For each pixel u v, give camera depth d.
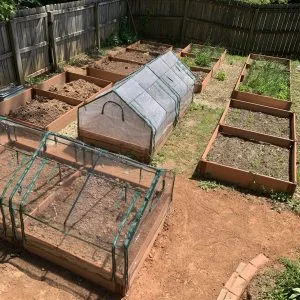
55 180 6.45
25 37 10.15
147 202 4.85
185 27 16.31
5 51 9.55
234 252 5.70
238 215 6.44
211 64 13.11
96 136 7.65
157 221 5.56
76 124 8.62
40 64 11.09
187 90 9.42
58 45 11.70
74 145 6.57
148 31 16.59
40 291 4.79
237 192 6.98
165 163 7.64
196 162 7.77
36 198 5.99
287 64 14.08
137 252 4.88
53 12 10.85
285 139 8.27
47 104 8.91
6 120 7.13
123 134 7.37
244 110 10.16
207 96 10.94
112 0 14.04
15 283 4.87
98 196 6.15
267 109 10.03
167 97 8.27
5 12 8.84
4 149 7.15
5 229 5.28
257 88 11.11
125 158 5.86
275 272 5.37
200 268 5.38
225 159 7.70
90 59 12.99
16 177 6.45
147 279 5.12
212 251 5.68
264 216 6.46
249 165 7.56
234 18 15.31
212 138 8.14
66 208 5.85
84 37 13.05
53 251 5.02
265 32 15.30
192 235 5.94
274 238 6.03
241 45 15.80
